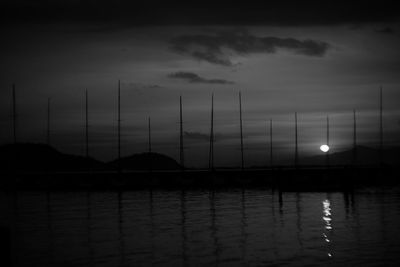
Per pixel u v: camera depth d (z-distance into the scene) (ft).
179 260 100.32
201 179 331.77
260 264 95.61
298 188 282.56
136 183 336.08
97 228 144.77
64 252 110.01
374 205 193.16
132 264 97.76
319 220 150.92
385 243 112.27
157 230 138.51
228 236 125.90
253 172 337.11
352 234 124.47
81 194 287.07
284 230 133.18
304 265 93.81
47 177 344.90
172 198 247.29
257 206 196.95
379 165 359.05
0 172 362.74
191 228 140.87
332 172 309.63
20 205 223.10
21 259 104.12
